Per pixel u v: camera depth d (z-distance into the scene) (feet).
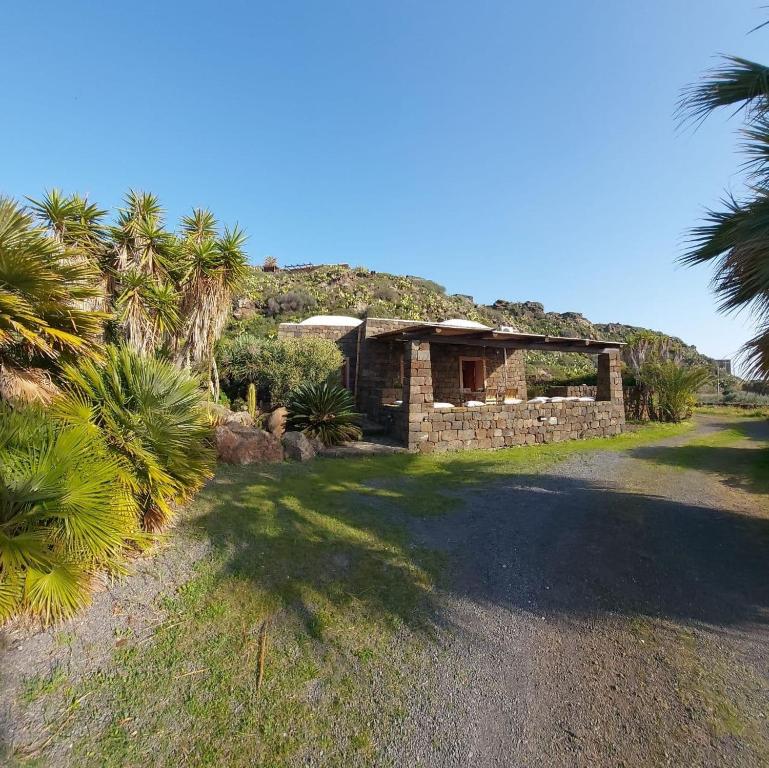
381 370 45.24
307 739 7.48
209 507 17.58
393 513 18.47
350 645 9.93
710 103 16.29
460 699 8.47
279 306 98.99
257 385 41.24
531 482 24.66
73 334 13.07
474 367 53.88
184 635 9.97
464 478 25.23
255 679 8.79
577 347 44.39
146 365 14.70
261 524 16.21
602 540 16.33
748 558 14.99
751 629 10.93
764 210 14.20
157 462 13.61
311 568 13.20
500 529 17.25
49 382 12.80
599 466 29.50
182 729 7.57
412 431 32.45
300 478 23.22
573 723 7.91
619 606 11.93
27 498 9.63
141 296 25.81
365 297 124.57
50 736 7.26
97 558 11.00
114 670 8.82
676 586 13.06
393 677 9.02
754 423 55.93
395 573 13.24
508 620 11.16
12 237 11.50
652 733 7.70
